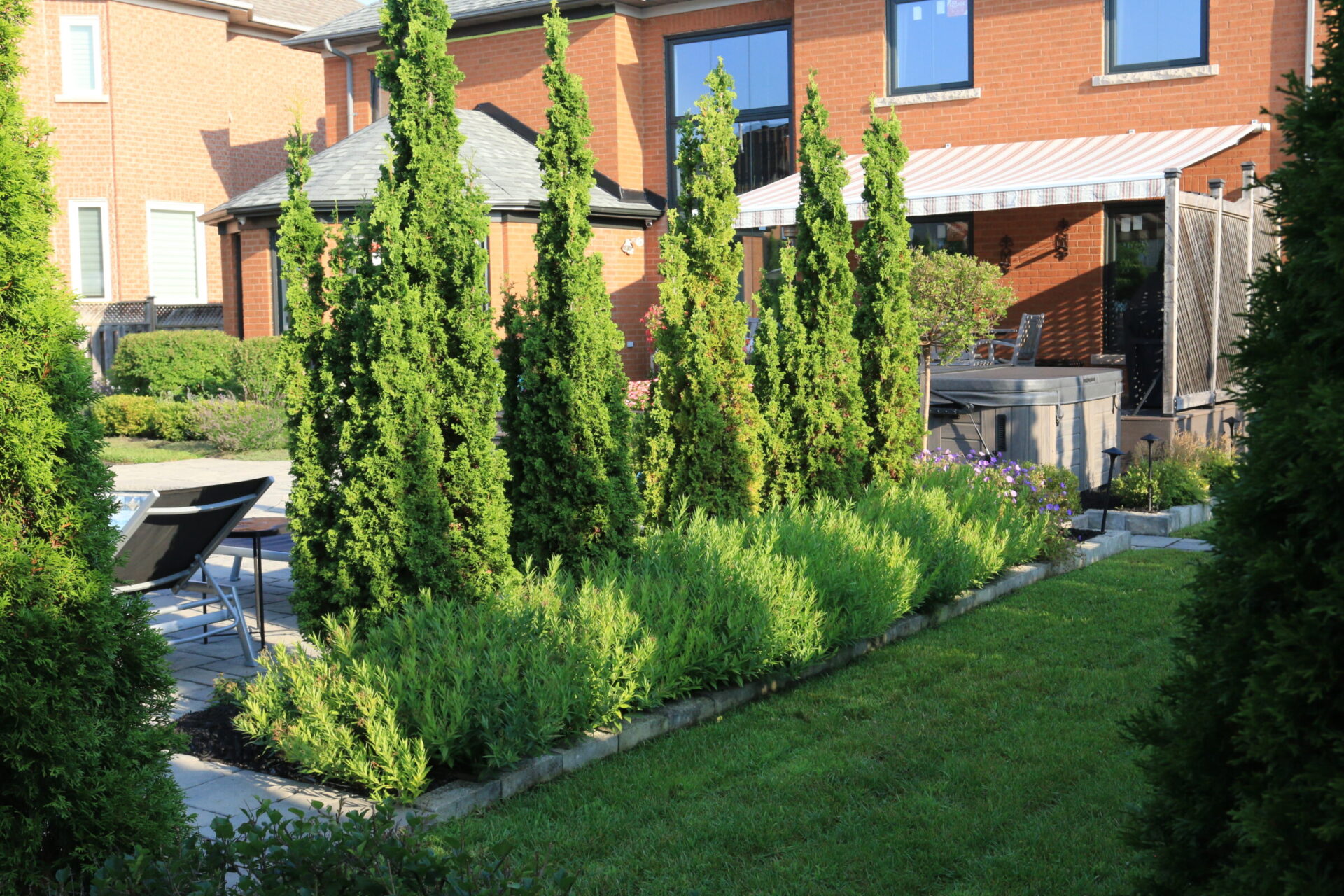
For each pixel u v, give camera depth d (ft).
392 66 22.25
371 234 22.13
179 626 25.53
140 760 13.44
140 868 11.28
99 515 13.15
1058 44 62.23
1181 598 29.43
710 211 28.68
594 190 74.90
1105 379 46.78
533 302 24.39
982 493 33.65
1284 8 56.34
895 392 33.76
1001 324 64.85
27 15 12.52
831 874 15.21
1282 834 9.92
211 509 23.63
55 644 12.46
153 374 75.20
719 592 22.97
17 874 12.10
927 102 65.98
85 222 92.68
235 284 79.51
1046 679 23.15
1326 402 9.95
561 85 23.84
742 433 28.73
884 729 20.54
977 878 15.16
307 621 22.45
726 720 21.09
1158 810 11.75
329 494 22.65
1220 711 11.01
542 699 18.17
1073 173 51.70
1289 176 10.93
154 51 93.71
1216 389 51.65
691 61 75.56
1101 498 43.86
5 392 12.37
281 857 11.37
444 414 22.13
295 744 17.53
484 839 16.10
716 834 16.39
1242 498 10.83
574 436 23.82
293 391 23.03
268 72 103.19
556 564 22.41
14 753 12.02
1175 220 45.78
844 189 59.77
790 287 31.17
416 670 18.62
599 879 15.06
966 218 65.72
